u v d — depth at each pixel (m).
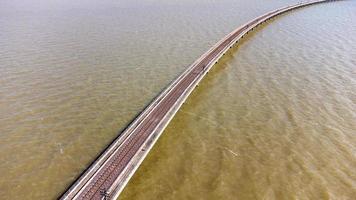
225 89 62.44
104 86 61.84
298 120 50.78
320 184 37.56
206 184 37.75
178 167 40.59
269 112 53.38
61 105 54.31
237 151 43.72
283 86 62.94
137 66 72.38
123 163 39.56
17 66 69.81
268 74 69.19
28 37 92.38
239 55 82.50
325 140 45.59
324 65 73.50
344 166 40.38
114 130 48.06
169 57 78.88
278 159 41.97
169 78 66.50
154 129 46.75
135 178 38.62
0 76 64.31
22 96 56.72
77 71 68.25
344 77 66.50
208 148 44.44
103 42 89.31
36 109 52.75
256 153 43.22
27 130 47.19
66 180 38.28
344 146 44.12
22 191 36.44
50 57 76.06
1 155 41.84
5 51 79.38
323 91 60.41
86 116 51.41
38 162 40.94
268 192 36.53
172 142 45.88
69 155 42.47
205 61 74.62
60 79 64.12
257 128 48.94
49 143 44.59
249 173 39.53
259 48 87.69
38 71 67.56
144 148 42.69
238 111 54.03
